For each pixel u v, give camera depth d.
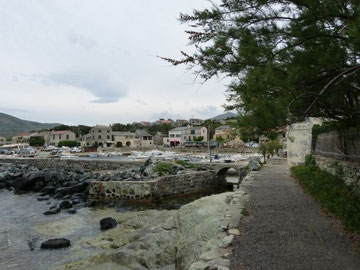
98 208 19.89
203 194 26.45
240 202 10.14
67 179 29.75
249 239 6.23
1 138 148.75
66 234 13.64
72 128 141.62
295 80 4.25
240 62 4.62
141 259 9.43
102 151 89.31
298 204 9.82
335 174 11.17
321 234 6.49
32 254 11.07
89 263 9.70
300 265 4.86
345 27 3.92
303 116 4.64
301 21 4.31
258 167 26.05
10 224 15.57
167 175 25.36
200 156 56.94
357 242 5.86
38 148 101.31
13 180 31.53
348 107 4.91
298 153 24.44
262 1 4.41
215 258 5.24
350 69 3.95
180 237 9.60
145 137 118.81
